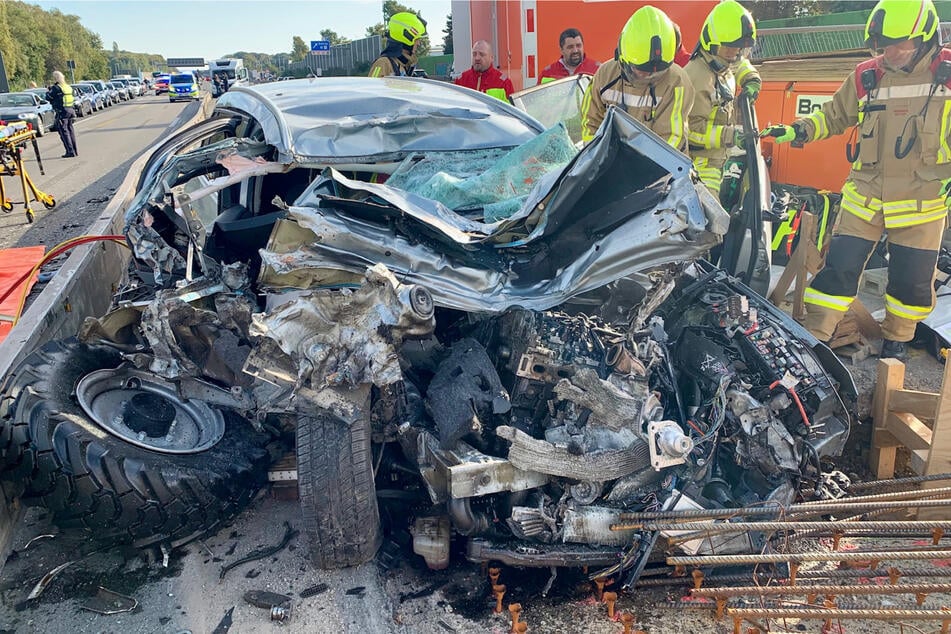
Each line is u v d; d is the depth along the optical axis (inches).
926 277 168.1
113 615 113.0
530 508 113.1
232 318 133.4
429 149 163.6
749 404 117.2
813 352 124.4
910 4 148.6
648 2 298.0
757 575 112.3
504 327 123.7
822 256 195.2
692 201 105.5
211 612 113.1
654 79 172.2
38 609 114.7
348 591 116.6
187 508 121.4
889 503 108.7
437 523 120.4
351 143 157.6
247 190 164.6
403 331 109.3
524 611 111.5
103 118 1119.6
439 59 1098.7
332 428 110.8
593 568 119.0
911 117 156.3
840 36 295.0
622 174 117.2
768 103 260.7
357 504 111.7
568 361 117.4
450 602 113.7
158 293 135.6
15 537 132.1
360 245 120.2
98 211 404.2
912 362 182.5
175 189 150.5
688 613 110.5
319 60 1849.2
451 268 120.8
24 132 402.0
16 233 363.3
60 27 2906.0
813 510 109.8
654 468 112.1
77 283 197.6
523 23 310.5
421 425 118.2
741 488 123.3
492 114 180.2
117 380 140.9
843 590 97.7
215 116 193.0
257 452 135.5
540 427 118.2
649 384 124.8
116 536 122.0
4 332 214.2
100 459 116.4
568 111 229.3
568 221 123.4
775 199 181.8
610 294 130.2
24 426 119.3
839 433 119.0
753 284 165.5
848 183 172.7
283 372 111.7
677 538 108.9
